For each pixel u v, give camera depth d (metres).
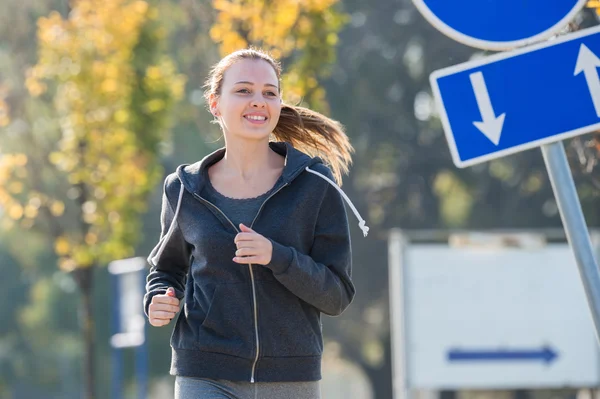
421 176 69.69
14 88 43.44
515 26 11.06
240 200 10.91
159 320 10.98
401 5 65.56
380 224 70.56
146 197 37.75
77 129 36.41
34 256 98.44
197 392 10.81
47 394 121.25
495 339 29.00
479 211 70.75
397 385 29.11
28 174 41.75
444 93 11.15
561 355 28.88
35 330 115.12
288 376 10.79
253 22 25.02
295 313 10.79
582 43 10.98
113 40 36.34
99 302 92.31
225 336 10.73
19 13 46.75
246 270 10.66
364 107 67.31
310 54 25.45
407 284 29.17
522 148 11.01
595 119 10.95
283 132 12.39
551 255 29.02
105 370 101.00
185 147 65.25
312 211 10.89
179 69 50.44
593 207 31.61
